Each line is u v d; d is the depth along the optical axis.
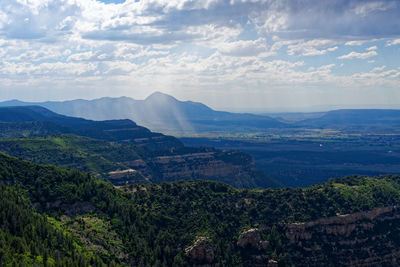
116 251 178.25
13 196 184.38
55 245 162.62
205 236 195.88
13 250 147.50
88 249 171.62
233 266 189.00
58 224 182.38
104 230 188.25
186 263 184.00
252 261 193.88
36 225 167.50
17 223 164.25
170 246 191.75
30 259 146.88
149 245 190.75
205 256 187.62
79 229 183.25
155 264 177.00
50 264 147.88
